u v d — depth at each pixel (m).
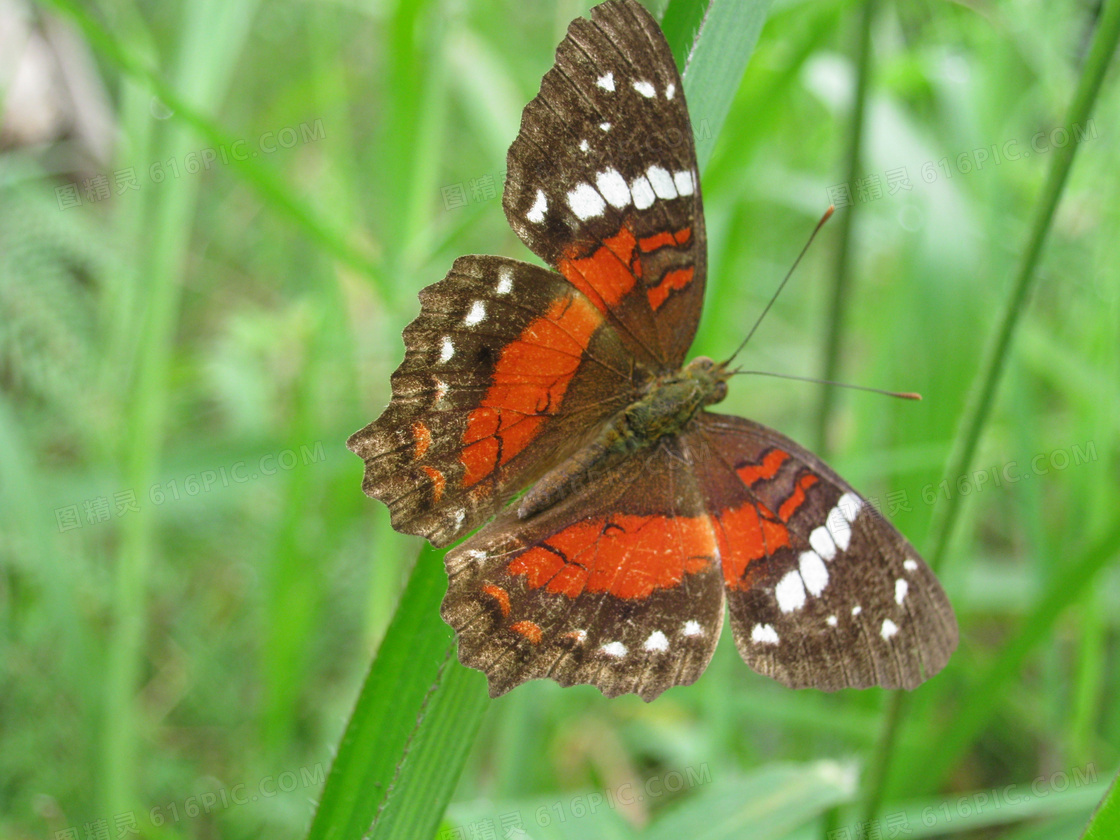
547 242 0.10
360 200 0.21
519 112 0.17
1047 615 0.13
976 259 0.15
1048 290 0.18
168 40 0.22
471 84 0.17
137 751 0.15
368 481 0.10
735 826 0.12
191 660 0.16
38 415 0.16
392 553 0.15
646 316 0.11
